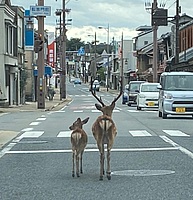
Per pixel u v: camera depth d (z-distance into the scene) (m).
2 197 9.34
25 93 53.41
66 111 36.38
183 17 65.62
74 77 169.62
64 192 9.67
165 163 12.76
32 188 10.09
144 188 9.88
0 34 40.81
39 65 39.22
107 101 57.34
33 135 19.70
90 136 18.77
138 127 22.08
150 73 73.56
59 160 13.55
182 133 19.64
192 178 10.83
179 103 26.56
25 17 49.84
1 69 41.00
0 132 21.00
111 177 11.04
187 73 27.89
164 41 67.56
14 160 13.75
